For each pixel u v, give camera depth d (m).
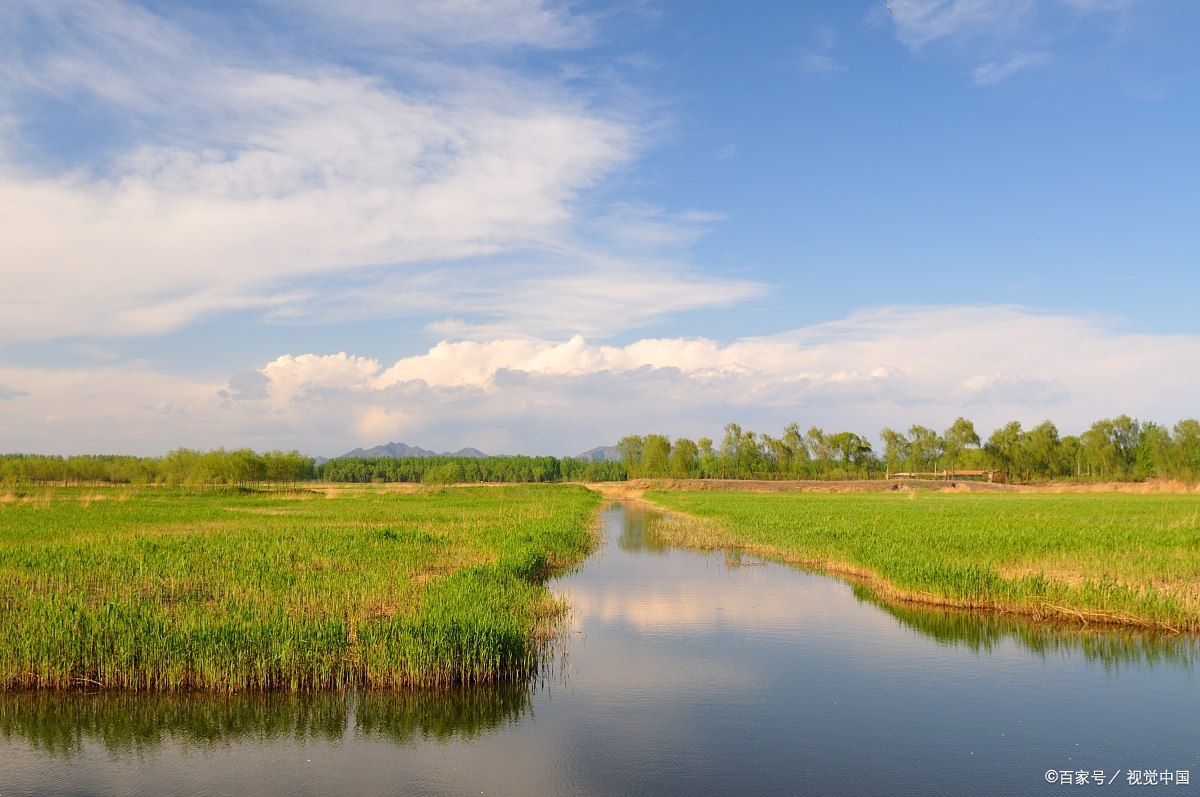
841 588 28.92
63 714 14.71
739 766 12.66
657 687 16.64
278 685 15.98
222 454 100.00
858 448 141.88
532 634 19.77
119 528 39.84
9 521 43.47
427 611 19.03
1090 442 135.12
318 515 52.06
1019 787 11.92
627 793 11.73
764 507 67.56
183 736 13.95
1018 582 24.38
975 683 16.91
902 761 12.87
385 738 13.86
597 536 48.25
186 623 17.17
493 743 13.62
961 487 115.50
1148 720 14.70
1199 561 27.03
